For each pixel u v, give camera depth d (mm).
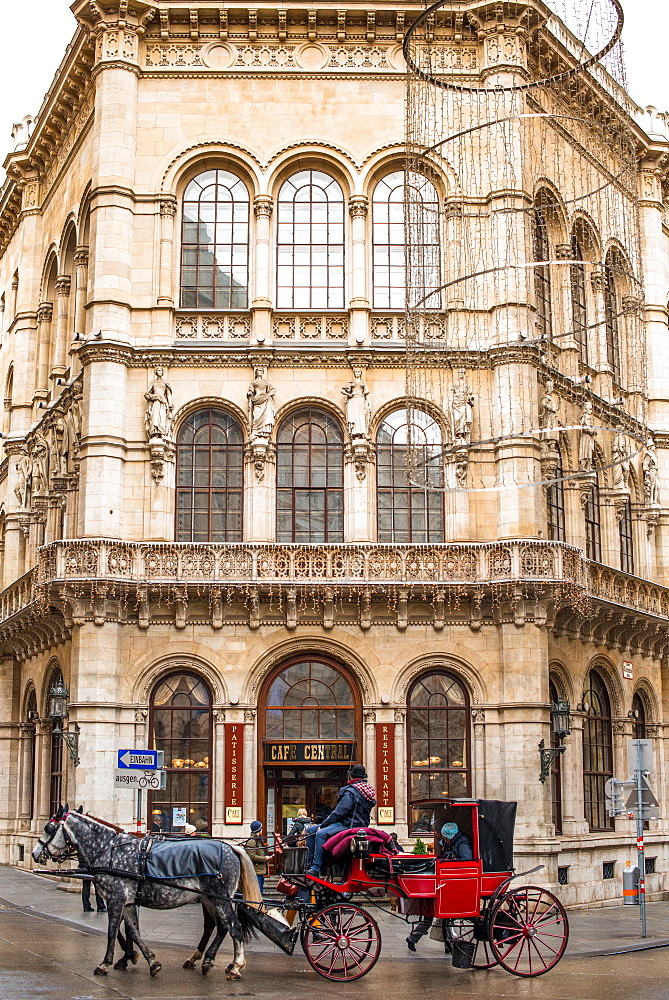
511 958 23141
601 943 25922
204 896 20000
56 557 34719
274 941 20141
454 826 21156
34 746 43188
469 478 36250
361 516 35938
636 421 42906
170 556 35000
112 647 34531
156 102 38188
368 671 35094
